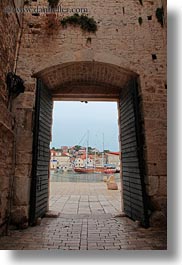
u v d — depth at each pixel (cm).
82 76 596
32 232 389
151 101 505
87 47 532
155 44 550
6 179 411
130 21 566
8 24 446
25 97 486
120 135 658
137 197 481
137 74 523
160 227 431
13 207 425
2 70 414
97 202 727
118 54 533
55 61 514
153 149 476
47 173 583
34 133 475
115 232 395
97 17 562
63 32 541
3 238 355
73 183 1576
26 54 516
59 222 466
